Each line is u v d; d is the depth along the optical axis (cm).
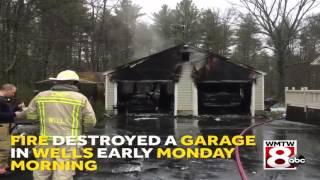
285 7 3775
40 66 2939
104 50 4281
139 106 2427
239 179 734
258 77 2433
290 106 2020
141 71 2400
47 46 2819
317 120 1722
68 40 2464
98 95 2798
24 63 2622
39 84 2173
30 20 1966
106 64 4300
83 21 3133
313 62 2159
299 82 4459
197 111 2384
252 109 2422
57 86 487
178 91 2394
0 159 727
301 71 4456
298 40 4556
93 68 4022
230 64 2417
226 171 798
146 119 2095
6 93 728
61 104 475
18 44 1969
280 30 3791
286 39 3809
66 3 2077
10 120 727
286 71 4581
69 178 475
